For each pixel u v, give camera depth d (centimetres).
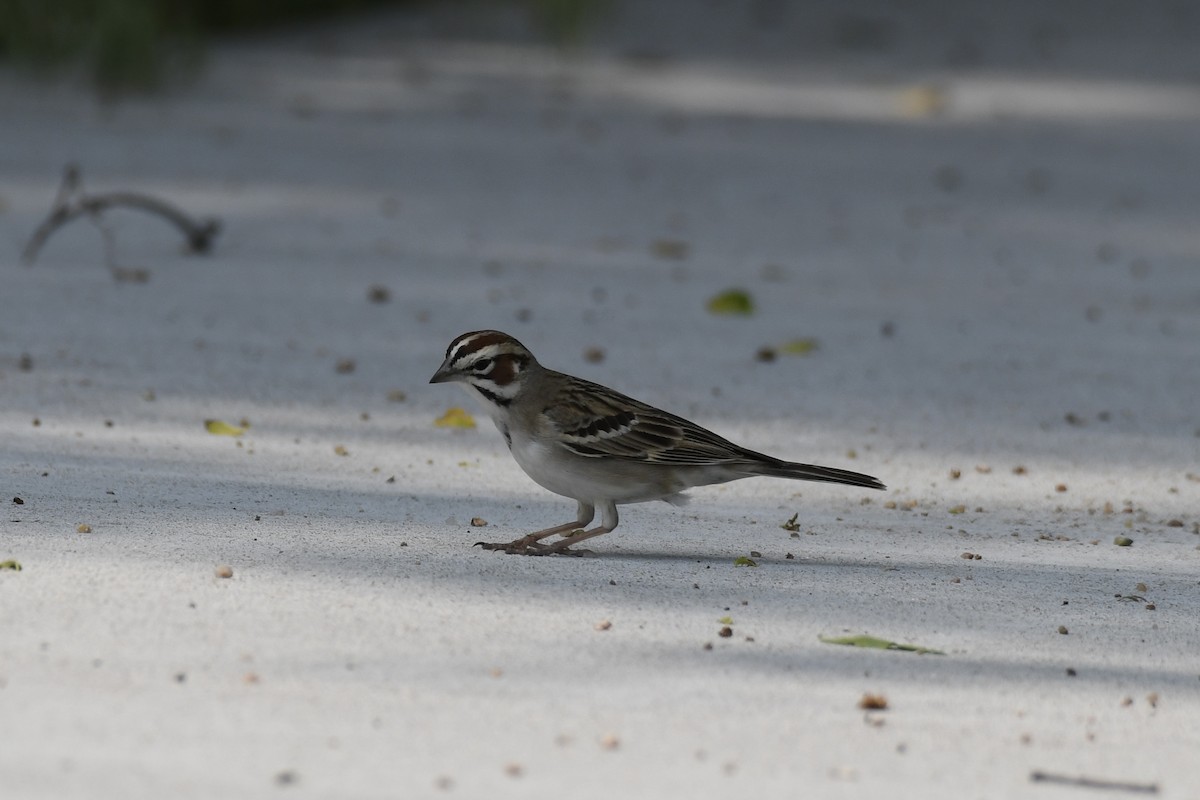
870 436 1282
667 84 3697
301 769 581
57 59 3192
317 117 3062
